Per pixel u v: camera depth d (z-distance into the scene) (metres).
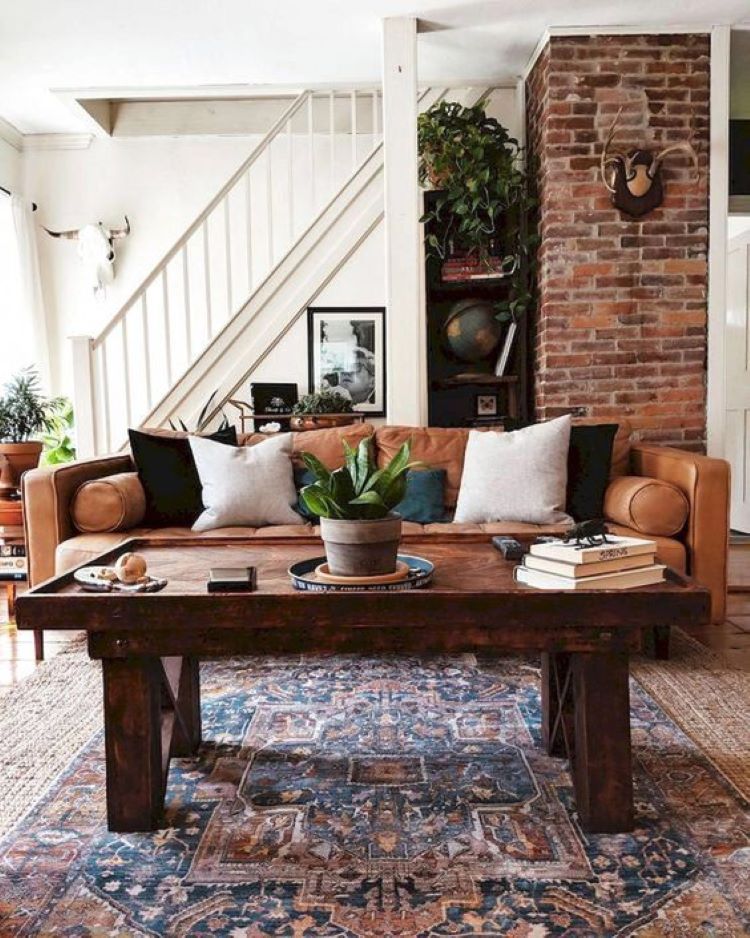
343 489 1.86
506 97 5.10
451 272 4.80
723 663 2.92
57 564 3.12
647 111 4.33
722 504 3.13
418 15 4.07
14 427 4.16
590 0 3.94
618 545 1.79
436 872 1.62
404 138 4.14
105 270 6.11
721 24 4.26
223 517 3.43
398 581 1.81
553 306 4.41
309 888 1.57
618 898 1.52
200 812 1.88
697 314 4.41
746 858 1.65
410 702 2.58
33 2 3.83
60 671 2.92
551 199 4.37
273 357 6.03
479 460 3.49
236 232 6.14
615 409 4.43
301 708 2.54
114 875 1.62
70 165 6.13
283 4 3.90
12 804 1.93
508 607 1.71
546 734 2.20
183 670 2.17
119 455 3.85
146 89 5.05
